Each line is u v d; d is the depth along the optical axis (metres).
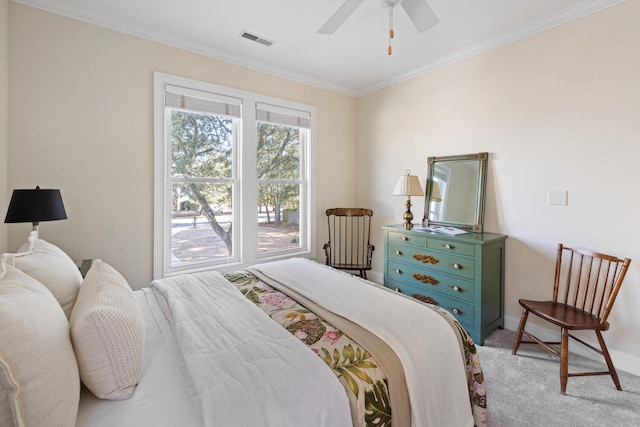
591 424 1.53
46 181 2.12
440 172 3.03
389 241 3.02
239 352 1.03
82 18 2.21
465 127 2.83
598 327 1.77
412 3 1.64
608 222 2.04
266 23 2.36
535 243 2.40
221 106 2.90
